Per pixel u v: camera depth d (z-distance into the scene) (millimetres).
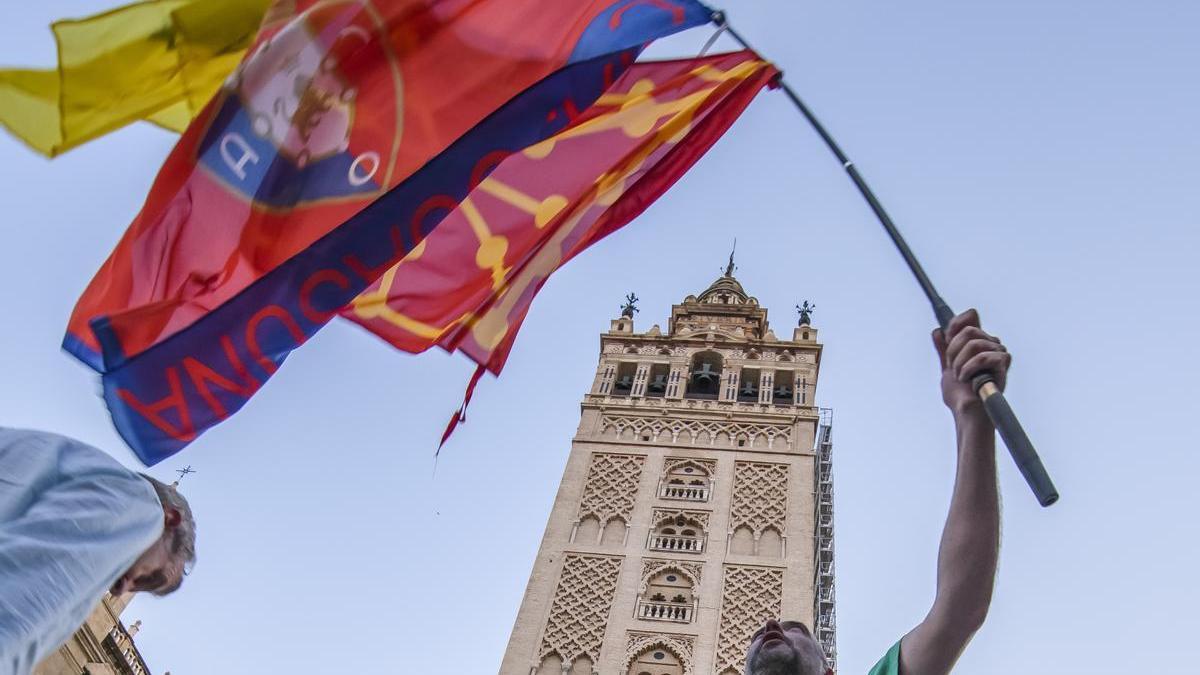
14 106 5895
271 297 7137
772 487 47469
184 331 6727
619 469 48875
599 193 10320
